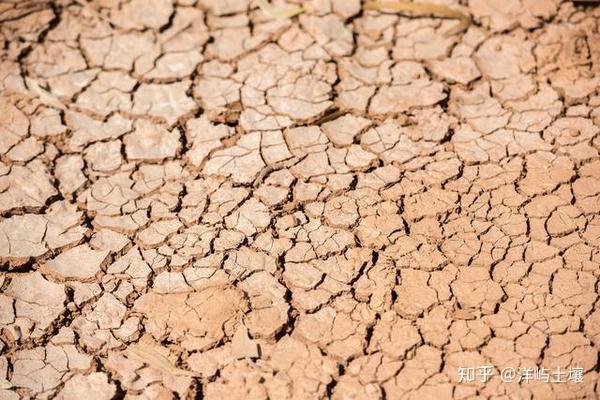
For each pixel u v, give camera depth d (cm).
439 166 130
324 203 128
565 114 132
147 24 139
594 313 122
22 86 135
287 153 131
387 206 128
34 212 129
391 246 126
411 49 137
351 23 139
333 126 132
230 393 120
